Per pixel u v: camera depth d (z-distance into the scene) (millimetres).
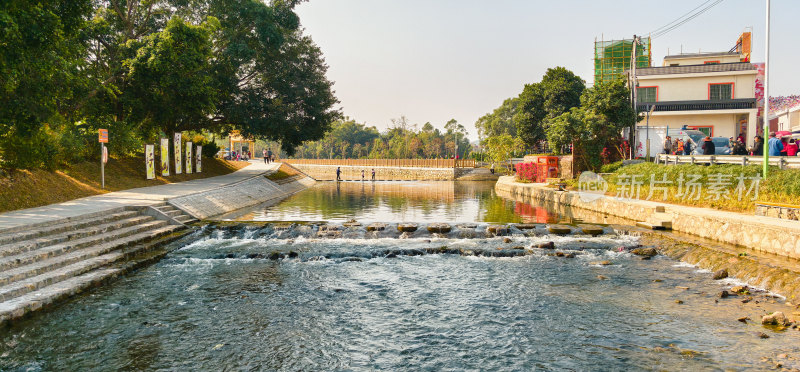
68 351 7383
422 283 11172
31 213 14312
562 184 28078
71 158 22672
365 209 23094
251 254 13477
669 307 9359
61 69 17125
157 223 15945
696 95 36062
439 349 7617
